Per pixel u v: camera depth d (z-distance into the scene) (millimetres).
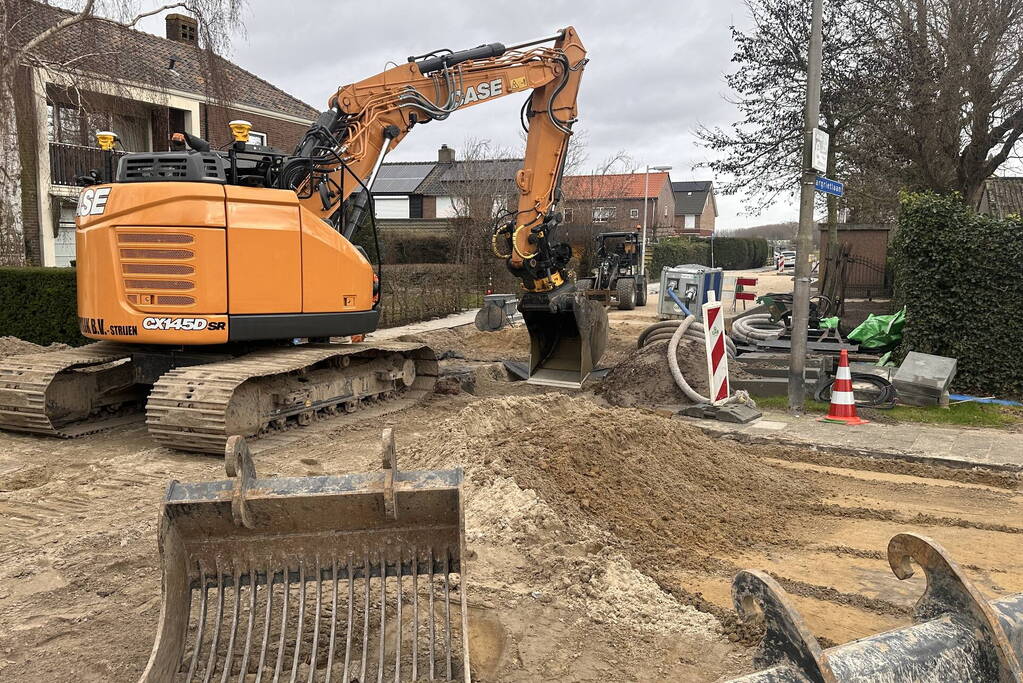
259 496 3596
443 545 3803
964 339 10836
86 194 8234
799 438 8445
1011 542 5711
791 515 6227
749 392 10586
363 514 3699
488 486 5562
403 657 3855
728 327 18141
